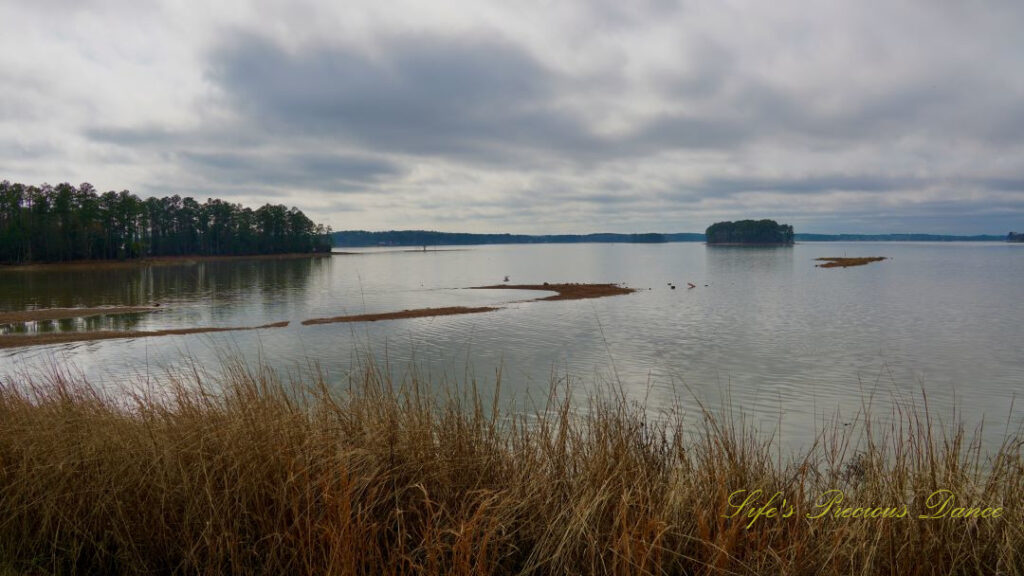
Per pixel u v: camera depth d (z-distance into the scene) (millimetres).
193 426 4547
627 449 4160
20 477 4285
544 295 49969
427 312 37000
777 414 13172
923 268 86438
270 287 61875
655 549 3264
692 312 36906
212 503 3779
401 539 3514
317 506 3730
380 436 4266
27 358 22594
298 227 177500
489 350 23438
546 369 19391
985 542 3436
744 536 3412
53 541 4102
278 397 4922
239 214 160500
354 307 41625
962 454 4676
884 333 27516
